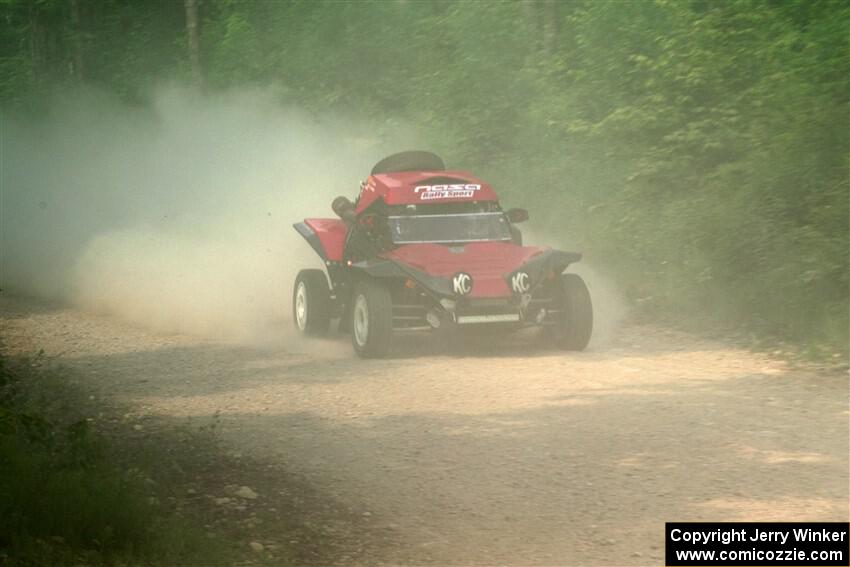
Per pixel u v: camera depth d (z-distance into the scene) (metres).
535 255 37.38
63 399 31.55
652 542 18.69
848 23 49.22
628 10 57.00
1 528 17.91
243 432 27.16
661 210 49.00
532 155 59.25
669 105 51.47
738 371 32.12
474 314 35.69
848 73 46.25
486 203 40.34
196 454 25.11
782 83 47.41
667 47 51.84
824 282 37.38
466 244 38.75
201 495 22.08
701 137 48.91
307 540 19.47
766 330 37.69
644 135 51.88
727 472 22.11
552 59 61.94
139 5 123.06
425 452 24.70
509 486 22.05
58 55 130.50
